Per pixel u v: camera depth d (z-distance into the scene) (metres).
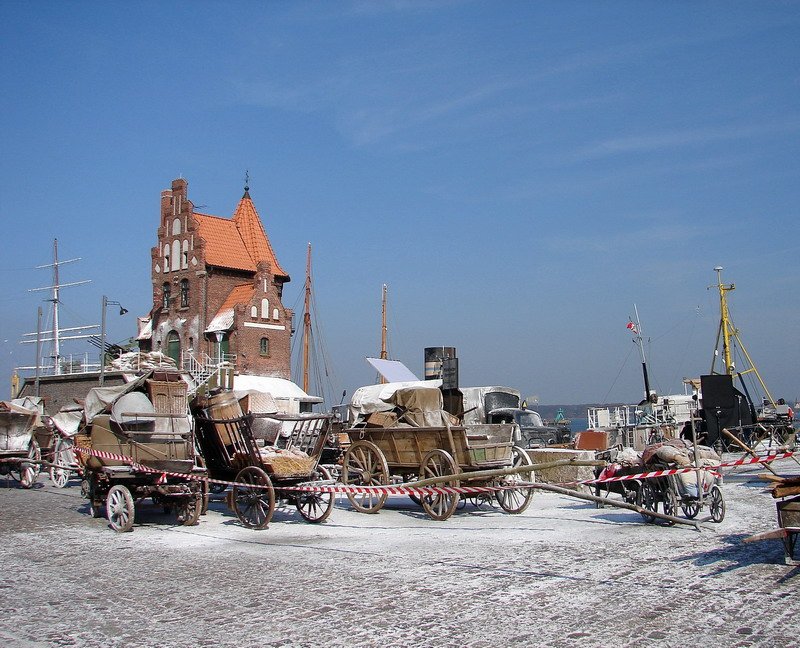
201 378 42.41
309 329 64.44
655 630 7.93
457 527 15.55
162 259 55.81
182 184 55.31
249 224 58.00
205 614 8.89
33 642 7.96
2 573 11.42
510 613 8.66
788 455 15.50
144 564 11.98
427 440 17.44
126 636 8.11
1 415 24.81
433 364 44.25
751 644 7.43
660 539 13.46
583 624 8.19
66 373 49.28
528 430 34.94
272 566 11.60
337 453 26.94
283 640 7.84
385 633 8.01
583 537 13.89
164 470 15.98
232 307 53.28
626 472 16.88
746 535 13.55
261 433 18.91
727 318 50.19
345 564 11.62
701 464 15.27
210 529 15.72
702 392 35.69
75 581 10.80
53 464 23.64
